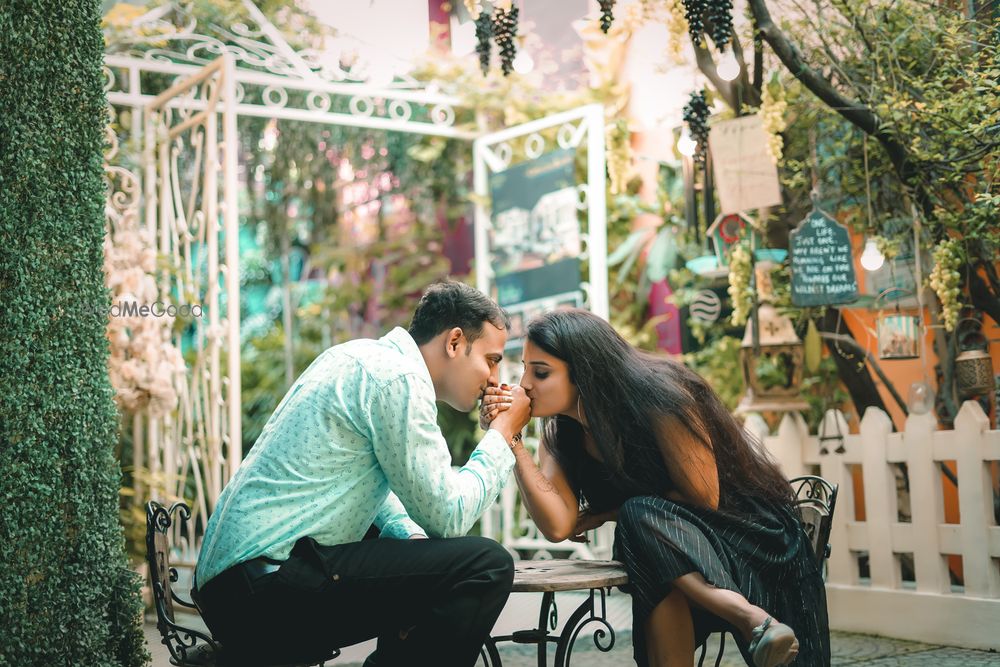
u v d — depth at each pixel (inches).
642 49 226.7
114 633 116.4
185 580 229.3
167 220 231.3
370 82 249.8
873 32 173.8
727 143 191.0
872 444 172.9
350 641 98.9
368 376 99.0
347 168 344.2
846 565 176.6
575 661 158.7
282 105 245.8
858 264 205.6
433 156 314.0
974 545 158.2
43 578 109.1
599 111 241.0
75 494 112.7
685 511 108.0
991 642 154.0
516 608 208.8
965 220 167.5
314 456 97.5
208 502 224.1
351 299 346.6
